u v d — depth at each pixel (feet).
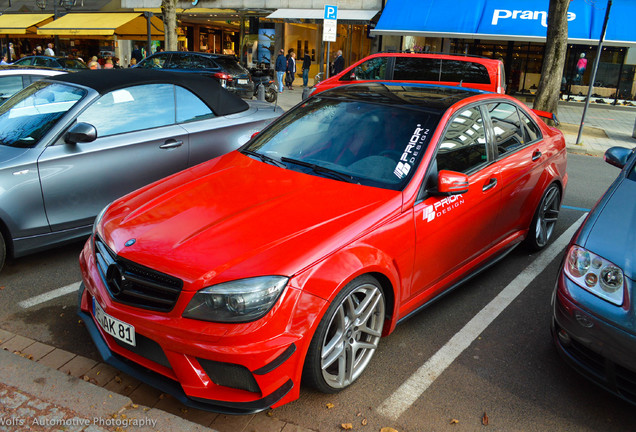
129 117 15.83
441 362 10.62
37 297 12.75
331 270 8.45
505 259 15.99
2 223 13.30
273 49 82.58
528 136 15.03
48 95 15.58
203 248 8.43
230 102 19.04
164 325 7.97
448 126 11.55
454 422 8.88
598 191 25.25
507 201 13.43
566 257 9.82
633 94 71.51
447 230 11.15
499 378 10.19
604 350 8.60
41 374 9.02
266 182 10.68
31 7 97.40
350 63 78.54
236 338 7.66
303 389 9.55
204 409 7.93
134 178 15.67
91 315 9.96
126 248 8.75
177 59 50.44
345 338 9.18
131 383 9.59
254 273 7.92
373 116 12.03
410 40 76.23
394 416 8.97
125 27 80.94
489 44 74.23
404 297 10.43
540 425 8.95
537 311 12.92
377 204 9.77
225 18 83.92
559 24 41.93
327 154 11.51
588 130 46.50
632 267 8.83
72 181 14.24
